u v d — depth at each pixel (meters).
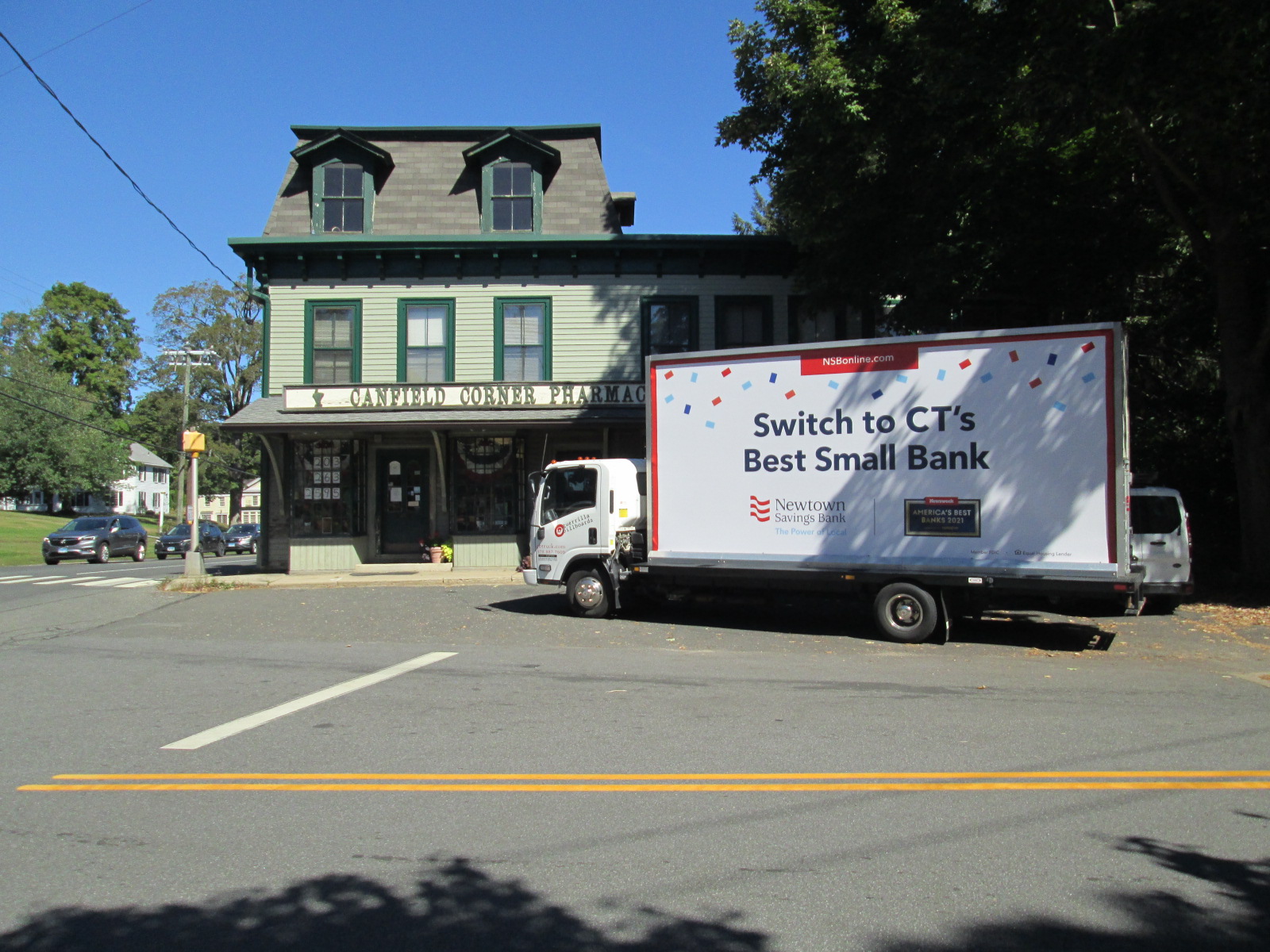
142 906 3.87
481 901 3.89
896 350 10.94
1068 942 3.52
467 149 20.80
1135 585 10.43
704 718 7.11
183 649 10.66
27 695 8.09
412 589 16.59
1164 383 18.28
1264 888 4.02
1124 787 5.41
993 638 11.30
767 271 20.84
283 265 20.62
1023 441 10.25
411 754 6.13
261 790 5.41
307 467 20.03
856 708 7.43
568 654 10.23
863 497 11.06
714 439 11.93
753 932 3.60
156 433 69.75
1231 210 13.32
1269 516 14.12
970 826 4.77
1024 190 15.00
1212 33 10.36
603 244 20.39
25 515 54.66
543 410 19.47
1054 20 11.64
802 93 13.80
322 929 3.64
